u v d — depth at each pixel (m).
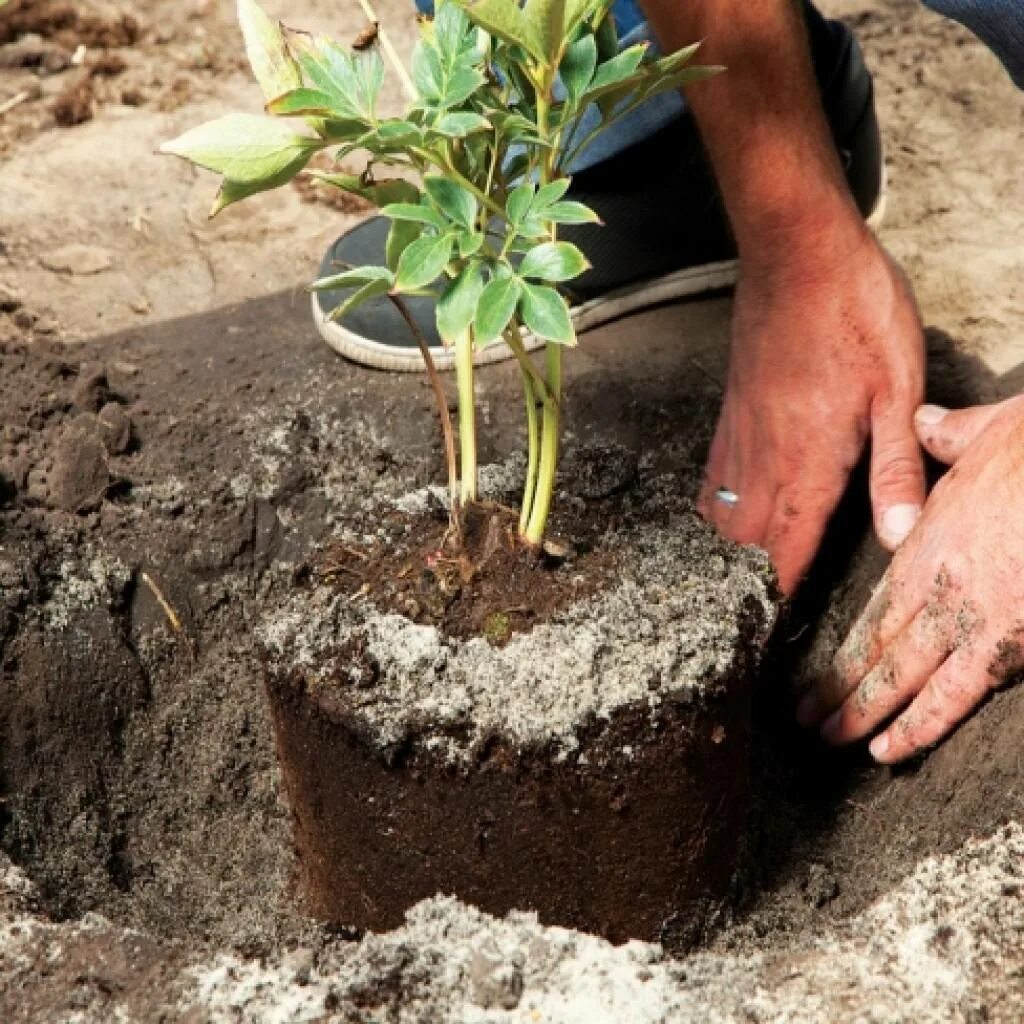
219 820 1.28
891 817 1.22
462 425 1.14
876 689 1.21
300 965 1.08
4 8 1.75
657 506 1.20
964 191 1.57
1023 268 1.48
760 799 1.26
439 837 1.13
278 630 1.14
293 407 1.38
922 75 1.70
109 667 1.28
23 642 1.25
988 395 1.37
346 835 1.15
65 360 1.40
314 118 1.04
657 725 1.11
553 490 1.20
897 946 1.08
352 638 1.13
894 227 1.53
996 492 1.17
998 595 1.15
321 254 1.53
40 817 1.23
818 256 1.26
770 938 1.18
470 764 1.11
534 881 1.13
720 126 1.22
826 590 1.33
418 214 1.06
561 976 1.08
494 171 1.09
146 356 1.43
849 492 1.33
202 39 1.78
